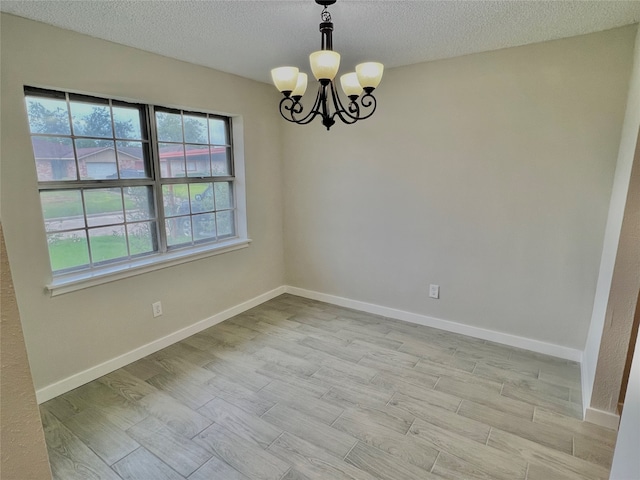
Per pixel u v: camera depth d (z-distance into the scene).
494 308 2.98
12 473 0.59
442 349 2.89
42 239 2.19
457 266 3.08
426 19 2.09
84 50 2.27
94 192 2.51
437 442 1.92
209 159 3.32
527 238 2.75
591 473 1.71
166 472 1.74
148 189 2.85
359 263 3.62
